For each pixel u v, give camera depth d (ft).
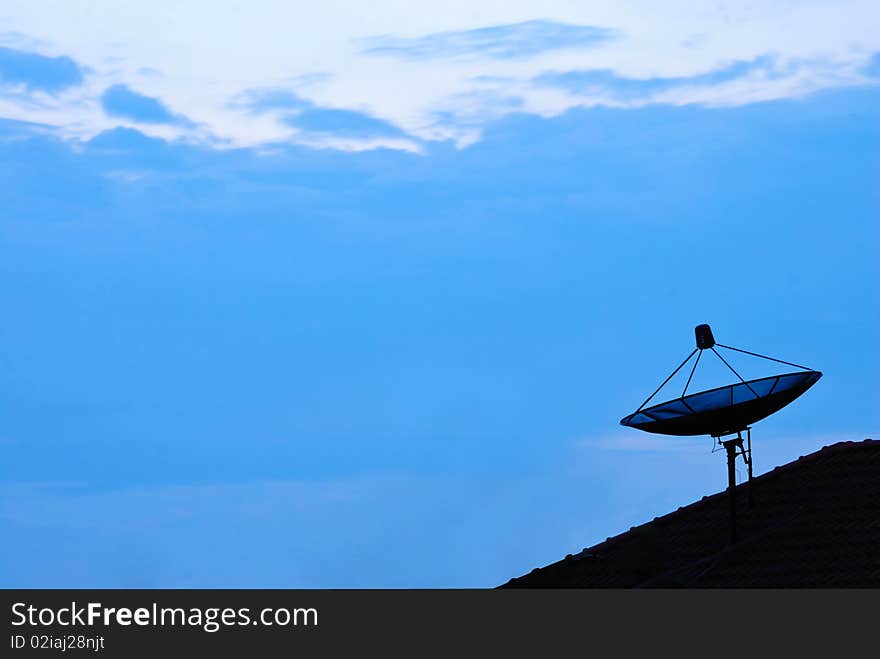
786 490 111.55
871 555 93.25
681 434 106.52
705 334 107.24
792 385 102.63
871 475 107.96
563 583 112.37
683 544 109.60
